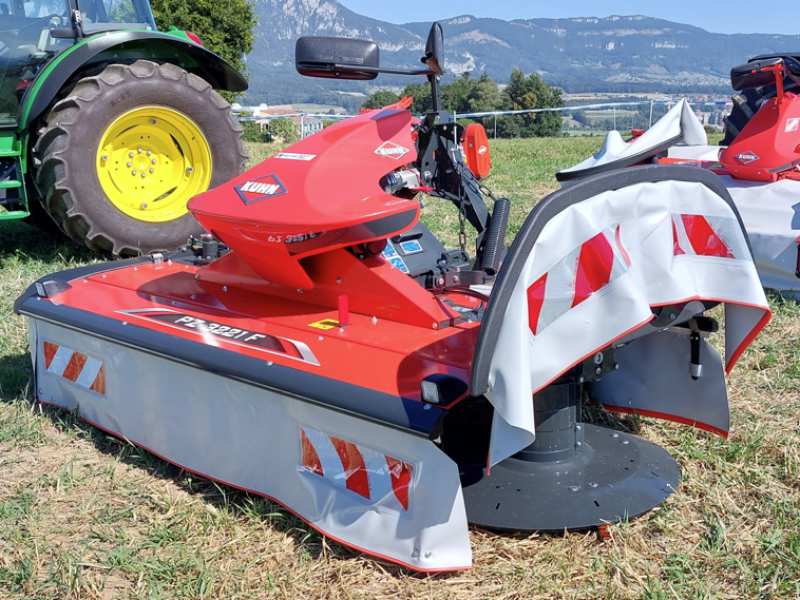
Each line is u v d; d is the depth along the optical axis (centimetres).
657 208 200
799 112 458
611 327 189
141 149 533
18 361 363
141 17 584
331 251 266
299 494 225
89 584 205
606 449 252
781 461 257
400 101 312
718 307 402
